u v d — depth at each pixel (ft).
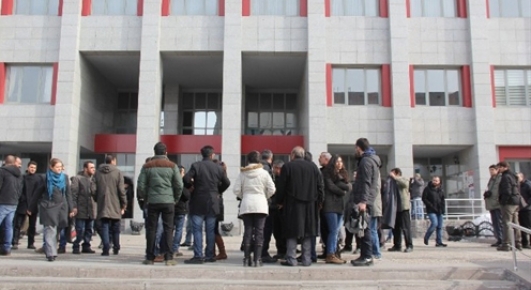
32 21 70.64
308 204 27.25
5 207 31.78
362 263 26.91
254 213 26.89
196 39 70.28
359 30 71.51
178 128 85.51
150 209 27.68
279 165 31.30
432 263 28.60
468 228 53.83
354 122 69.97
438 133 69.97
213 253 29.01
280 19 71.00
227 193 66.39
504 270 25.95
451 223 56.54
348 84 71.51
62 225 29.53
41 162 78.79
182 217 32.65
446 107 70.49
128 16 70.74
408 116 68.95
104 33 70.28
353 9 72.69
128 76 82.33
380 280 25.14
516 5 72.79
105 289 24.04
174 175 27.94
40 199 29.25
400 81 69.72
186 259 30.32
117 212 32.68
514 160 70.28
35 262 27.91
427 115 70.33
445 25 71.92
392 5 71.20
